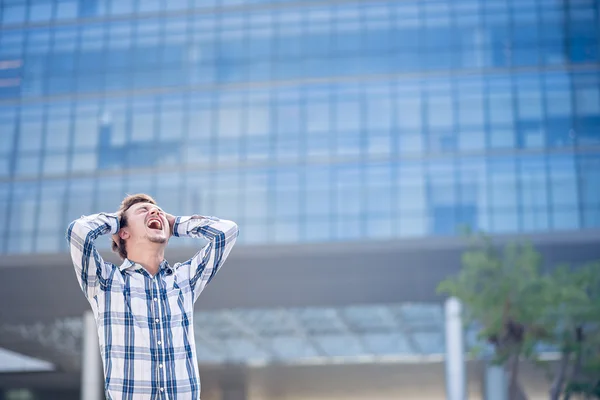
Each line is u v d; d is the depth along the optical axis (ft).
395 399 227.61
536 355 117.60
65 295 165.37
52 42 174.19
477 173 163.53
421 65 168.25
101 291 16.10
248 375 203.10
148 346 15.89
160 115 170.40
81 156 169.58
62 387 217.36
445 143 165.37
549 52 166.40
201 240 161.48
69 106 171.63
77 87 172.35
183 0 174.29
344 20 171.12
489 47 167.73
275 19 172.45
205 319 182.70
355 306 169.89
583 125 163.84
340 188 165.48
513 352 114.21
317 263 163.32
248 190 166.71
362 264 162.71
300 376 204.54
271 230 164.76
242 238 164.96
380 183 164.96
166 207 166.81
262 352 186.70
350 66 169.58
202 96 170.71
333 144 167.22
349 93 168.76
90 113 171.22
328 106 168.66
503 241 160.25
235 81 171.01
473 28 168.35
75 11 175.42
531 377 194.29
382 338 183.83
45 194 168.04
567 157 162.81
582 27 166.50
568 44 166.30
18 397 222.48
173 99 171.01
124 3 175.22
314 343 185.78
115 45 173.47
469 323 117.91
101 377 164.45
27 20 175.42
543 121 164.35
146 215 16.88
